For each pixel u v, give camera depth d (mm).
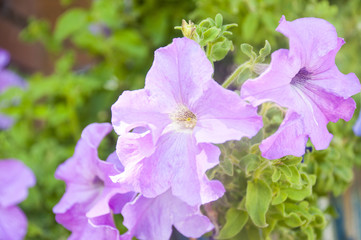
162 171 258
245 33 462
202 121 256
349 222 605
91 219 288
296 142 251
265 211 302
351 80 278
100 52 693
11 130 652
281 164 298
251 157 297
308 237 349
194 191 253
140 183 257
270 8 489
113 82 686
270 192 305
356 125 417
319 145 265
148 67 657
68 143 671
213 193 251
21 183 505
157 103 261
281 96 251
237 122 246
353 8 582
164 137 263
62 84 634
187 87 259
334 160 404
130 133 255
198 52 256
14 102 653
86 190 325
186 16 580
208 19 295
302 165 330
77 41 687
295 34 255
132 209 271
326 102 270
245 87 245
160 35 608
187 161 258
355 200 610
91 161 314
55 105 663
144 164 257
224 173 308
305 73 273
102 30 681
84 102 671
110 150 557
